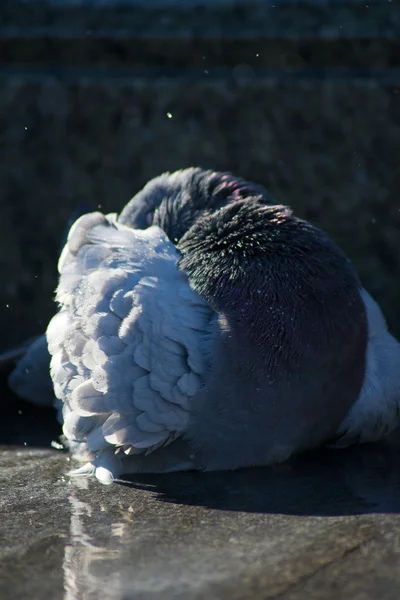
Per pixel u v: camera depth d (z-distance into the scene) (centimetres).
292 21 1020
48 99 1034
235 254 663
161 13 1051
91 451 653
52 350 679
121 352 622
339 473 644
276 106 998
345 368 657
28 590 445
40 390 868
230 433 631
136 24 1052
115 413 617
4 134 1051
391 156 988
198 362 618
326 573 454
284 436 649
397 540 499
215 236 684
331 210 1010
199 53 1041
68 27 1064
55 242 1064
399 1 1006
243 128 1009
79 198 1051
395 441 738
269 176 1014
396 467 660
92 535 522
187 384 613
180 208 789
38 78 1037
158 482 629
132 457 647
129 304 640
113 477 635
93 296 654
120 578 456
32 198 1060
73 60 1070
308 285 647
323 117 991
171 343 620
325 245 679
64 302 694
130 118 1026
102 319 636
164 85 1012
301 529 523
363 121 986
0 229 1073
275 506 571
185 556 484
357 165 995
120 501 588
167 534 521
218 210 732
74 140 1040
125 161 1036
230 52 1034
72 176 1048
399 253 1001
